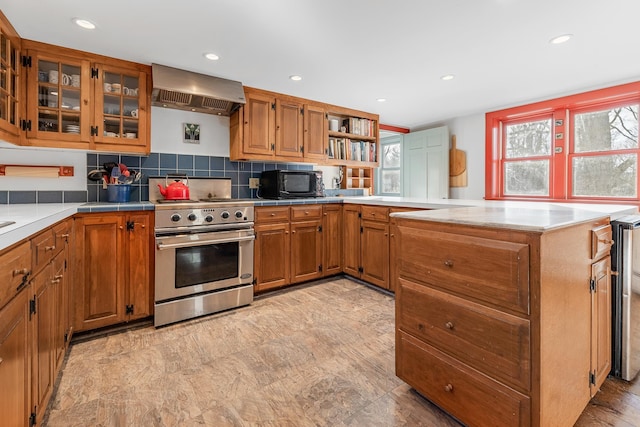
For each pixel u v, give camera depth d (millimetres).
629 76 2967
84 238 2141
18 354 1067
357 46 2330
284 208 3098
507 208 2027
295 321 2457
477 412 1269
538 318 1091
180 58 2498
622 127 3301
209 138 3230
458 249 1321
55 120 2297
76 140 2318
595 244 1428
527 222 1181
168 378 1723
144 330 2316
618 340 1692
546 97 3615
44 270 1388
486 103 3852
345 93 3443
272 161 3494
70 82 2324
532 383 1104
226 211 2672
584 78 3018
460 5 1825
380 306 2754
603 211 1728
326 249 3430
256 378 1726
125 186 2562
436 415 1442
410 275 1545
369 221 3209
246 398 1562
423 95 3529
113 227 2250
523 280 1113
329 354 1972
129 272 2311
